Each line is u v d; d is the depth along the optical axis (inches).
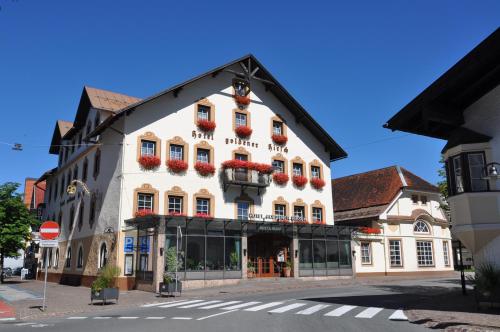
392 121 612.7
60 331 421.4
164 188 1051.9
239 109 1214.9
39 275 1610.5
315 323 442.9
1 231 1347.2
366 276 1300.4
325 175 1357.0
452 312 498.0
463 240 569.0
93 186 1167.0
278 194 1234.0
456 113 597.3
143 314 541.0
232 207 1145.4
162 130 1077.1
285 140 1278.3
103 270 695.7
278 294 791.7
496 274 513.0
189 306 620.1
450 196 589.9
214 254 1004.6
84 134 1301.7
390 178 1485.0
